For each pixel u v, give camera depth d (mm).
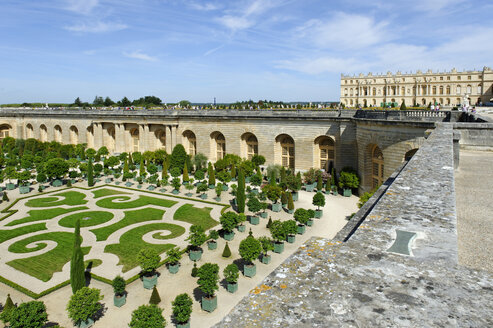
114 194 58594
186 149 85250
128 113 91000
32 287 29125
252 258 30703
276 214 46875
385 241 6477
